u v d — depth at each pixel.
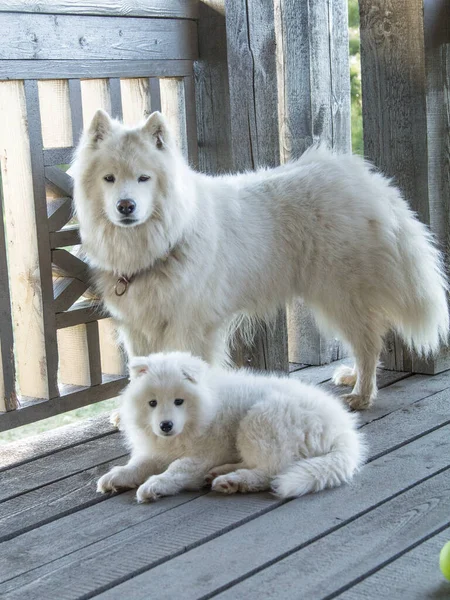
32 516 2.71
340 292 3.33
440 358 3.64
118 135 3.02
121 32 3.26
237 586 2.41
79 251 3.26
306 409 2.81
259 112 3.39
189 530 2.61
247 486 2.75
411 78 3.51
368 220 3.33
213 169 3.53
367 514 2.65
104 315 3.26
